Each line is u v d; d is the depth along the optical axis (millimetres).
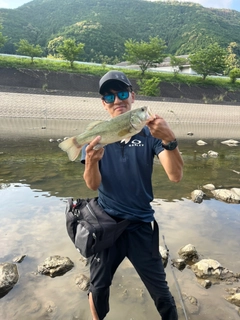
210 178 9562
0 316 3285
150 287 2943
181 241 5164
